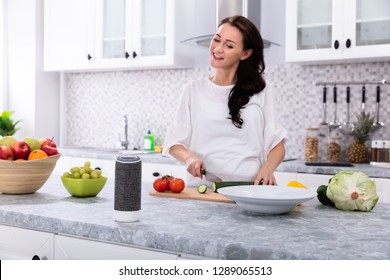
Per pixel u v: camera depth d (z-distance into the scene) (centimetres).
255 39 204
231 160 211
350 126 347
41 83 454
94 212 144
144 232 120
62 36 436
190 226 127
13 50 458
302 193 154
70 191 173
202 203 165
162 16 385
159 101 429
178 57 387
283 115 374
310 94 363
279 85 375
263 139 214
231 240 112
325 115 358
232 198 144
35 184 178
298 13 330
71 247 133
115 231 124
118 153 387
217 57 203
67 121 477
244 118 209
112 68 421
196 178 212
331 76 355
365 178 154
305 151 348
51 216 137
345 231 123
